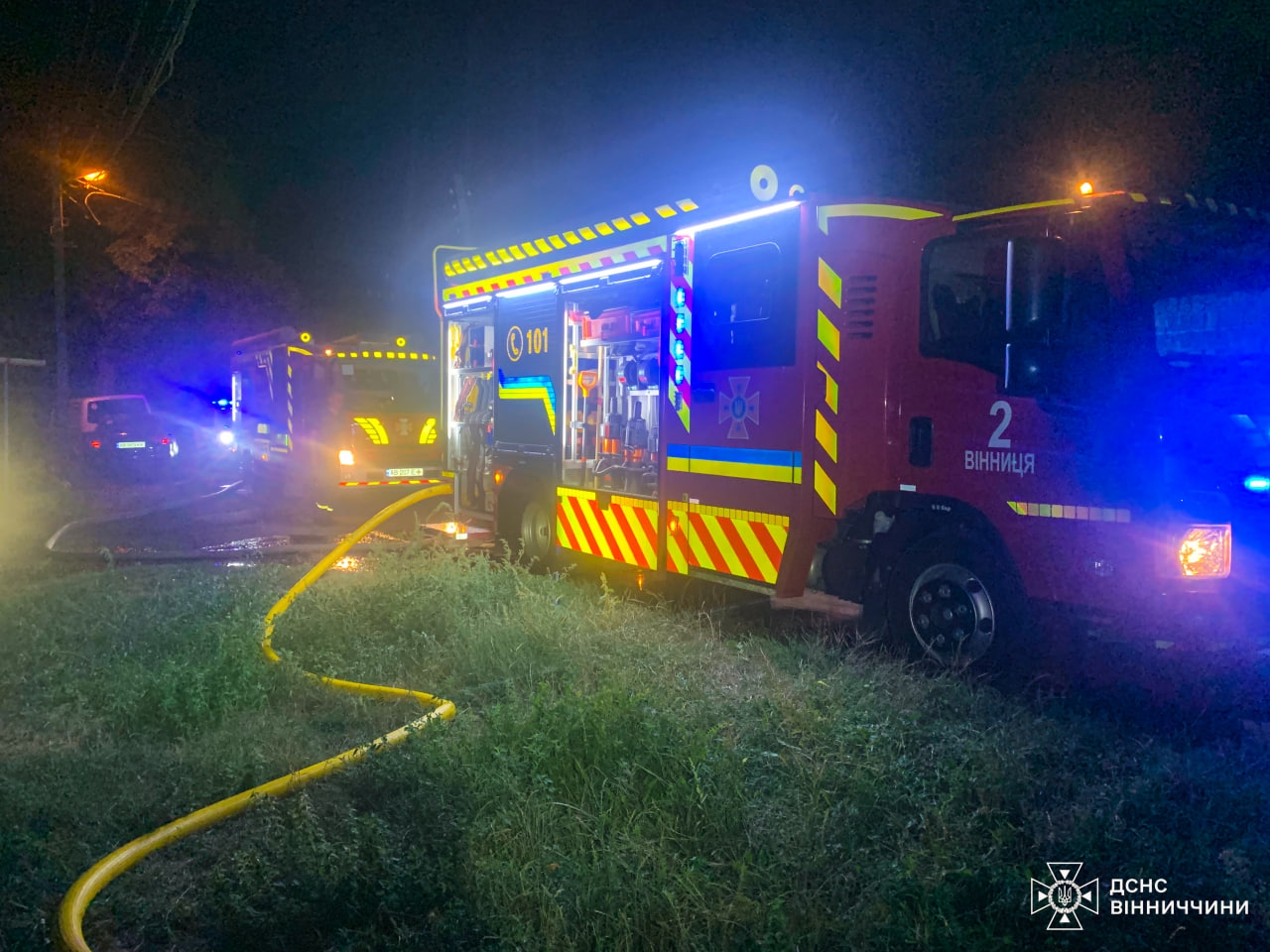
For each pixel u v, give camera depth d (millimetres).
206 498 17688
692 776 4184
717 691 5461
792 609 8172
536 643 6309
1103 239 5410
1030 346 5660
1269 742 4996
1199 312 5449
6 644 6645
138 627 6992
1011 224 5719
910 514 6453
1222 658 5324
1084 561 5516
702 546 7645
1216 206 5629
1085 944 3287
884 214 6410
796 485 6762
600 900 3373
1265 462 5410
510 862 3564
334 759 4590
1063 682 5738
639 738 4438
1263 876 3664
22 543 12031
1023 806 4062
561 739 4445
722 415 7410
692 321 7703
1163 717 5293
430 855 3756
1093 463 5449
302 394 15359
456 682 5977
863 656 6184
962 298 6031
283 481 16156
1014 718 5043
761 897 3426
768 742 4730
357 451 15461
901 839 3811
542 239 9500
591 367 9094
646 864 3568
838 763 4375
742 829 3902
